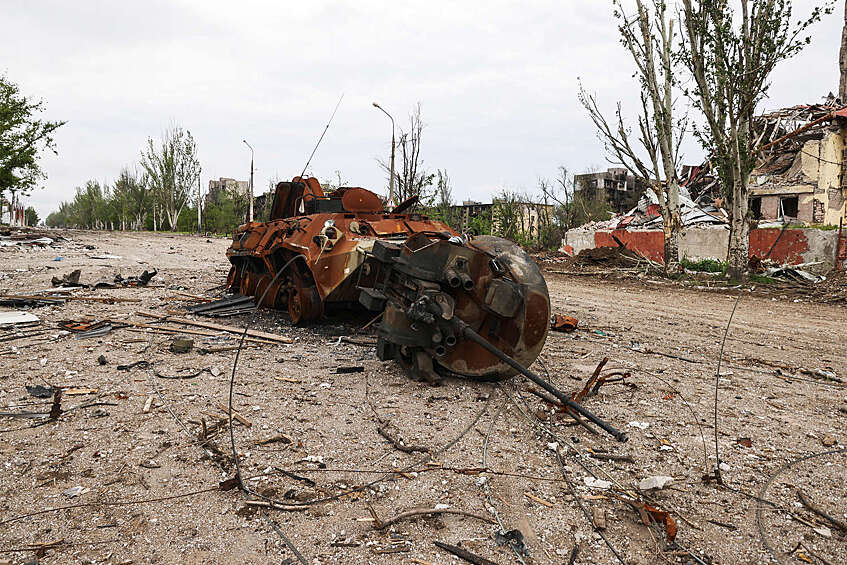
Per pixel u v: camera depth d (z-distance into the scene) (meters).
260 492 3.25
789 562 2.69
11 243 21.61
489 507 3.14
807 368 6.43
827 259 17.73
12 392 4.93
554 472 3.59
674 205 18.80
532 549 2.76
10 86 34.72
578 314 10.38
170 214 57.94
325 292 7.27
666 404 4.94
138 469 3.53
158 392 5.01
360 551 2.71
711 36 16.19
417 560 2.65
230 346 6.81
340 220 7.83
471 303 5.32
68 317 8.51
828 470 3.66
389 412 4.59
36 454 3.72
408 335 5.23
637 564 2.65
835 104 26.56
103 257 19.45
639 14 18.23
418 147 26.92
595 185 52.50
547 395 5.09
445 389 5.22
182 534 2.82
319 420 4.40
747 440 4.14
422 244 5.30
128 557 2.63
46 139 36.09
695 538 2.88
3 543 2.73
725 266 18.94
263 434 4.10
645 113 18.67
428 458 3.76
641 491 3.36
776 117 26.94
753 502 3.25
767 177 26.20
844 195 23.92
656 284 16.55
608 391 5.31
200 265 18.78
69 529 2.86
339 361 6.18
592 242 26.31
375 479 3.45
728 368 6.35
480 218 33.59
